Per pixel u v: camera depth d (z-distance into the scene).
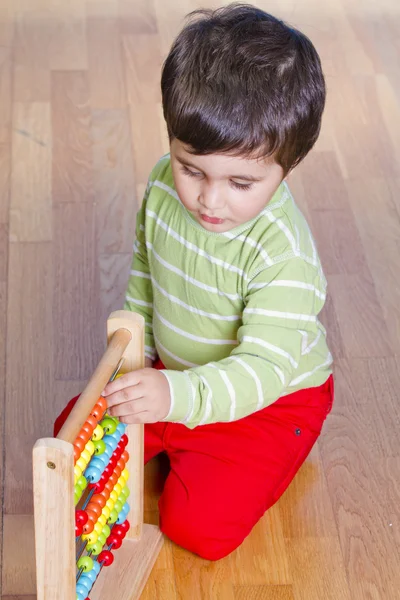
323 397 1.78
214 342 1.64
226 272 1.53
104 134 2.75
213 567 1.69
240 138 1.29
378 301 2.28
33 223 2.44
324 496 1.83
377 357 2.13
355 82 3.01
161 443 1.76
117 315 1.39
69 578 1.26
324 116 2.86
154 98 2.91
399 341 2.18
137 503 1.63
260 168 1.33
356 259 2.39
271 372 1.47
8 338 2.14
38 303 2.23
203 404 1.42
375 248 2.43
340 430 1.96
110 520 1.54
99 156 2.67
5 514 1.76
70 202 2.51
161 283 1.65
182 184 1.38
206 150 1.30
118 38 3.16
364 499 1.82
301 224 1.56
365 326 2.21
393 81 3.03
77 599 1.42
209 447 1.71
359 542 1.74
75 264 2.33
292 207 1.54
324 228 2.47
